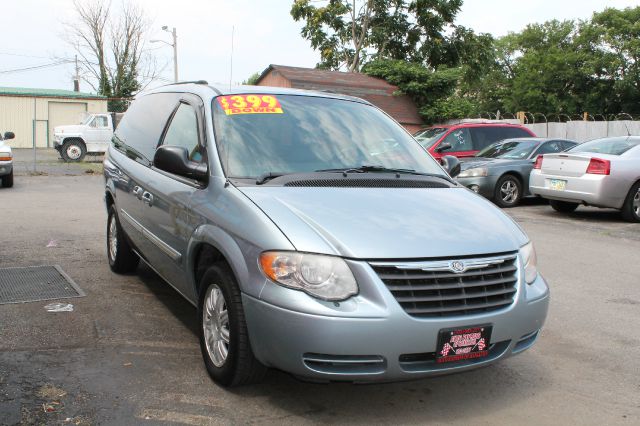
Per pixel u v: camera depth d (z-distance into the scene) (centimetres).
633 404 361
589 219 1104
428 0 3262
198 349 418
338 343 297
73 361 387
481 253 329
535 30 6181
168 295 542
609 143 1127
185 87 504
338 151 428
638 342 468
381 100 2656
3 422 306
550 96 5609
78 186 1500
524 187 1283
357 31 3441
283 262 309
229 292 336
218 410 331
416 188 399
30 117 3675
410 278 308
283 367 311
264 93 463
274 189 364
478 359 326
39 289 545
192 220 389
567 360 429
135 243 533
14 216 955
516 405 355
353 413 336
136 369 379
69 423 309
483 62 3422
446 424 328
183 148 397
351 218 334
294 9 3400
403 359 308
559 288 618
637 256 779
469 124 1488
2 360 383
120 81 4247
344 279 304
